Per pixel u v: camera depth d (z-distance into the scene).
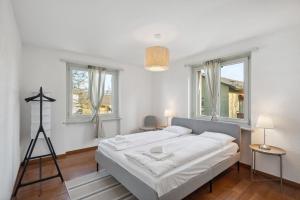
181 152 2.18
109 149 2.56
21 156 3.13
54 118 3.53
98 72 4.17
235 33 2.70
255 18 2.21
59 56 3.60
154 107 5.21
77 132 3.92
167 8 1.96
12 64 2.15
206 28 2.51
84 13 2.09
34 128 3.05
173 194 1.70
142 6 1.92
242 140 3.10
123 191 2.26
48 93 3.35
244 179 2.63
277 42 2.62
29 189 2.30
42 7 1.96
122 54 3.91
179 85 4.35
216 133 3.08
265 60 2.75
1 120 1.57
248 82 3.13
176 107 4.44
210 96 3.61
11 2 1.85
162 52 2.55
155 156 1.98
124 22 2.32
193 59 3.98
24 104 3.18
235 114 3.35
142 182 1.75
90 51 3.69
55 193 2.21
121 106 4.68
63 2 1.85
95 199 2.07
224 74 3.53
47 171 2.87
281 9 1.99
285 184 2.48
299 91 2.39
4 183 1.72
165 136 3.21
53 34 2.75
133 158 2.01
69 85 3.85
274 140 2.64
